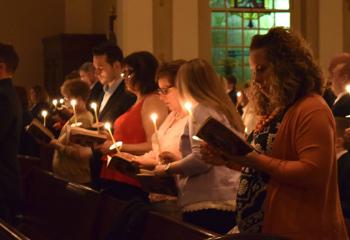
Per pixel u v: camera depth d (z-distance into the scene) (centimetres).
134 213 409
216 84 417
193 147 402
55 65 1499
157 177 412
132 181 508
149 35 1280
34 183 641
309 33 1355
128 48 1271
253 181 329
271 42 319
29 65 1597
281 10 1452
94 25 1584
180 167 402
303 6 1384
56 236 554
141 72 512
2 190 541
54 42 1494
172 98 456
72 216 523
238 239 261
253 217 327
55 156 650
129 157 445
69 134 504
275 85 315
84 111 655
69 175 637
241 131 415
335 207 317
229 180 412
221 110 410
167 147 448
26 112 971
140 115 511
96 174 596
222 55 1432
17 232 290
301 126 308
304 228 308
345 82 584
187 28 1303
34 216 626
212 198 407
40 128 599
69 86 652
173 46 1296
